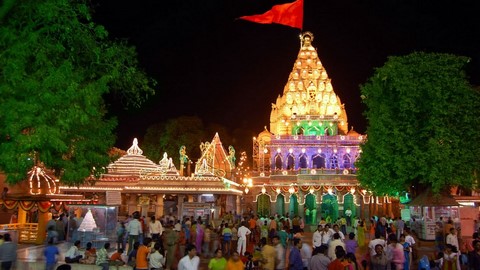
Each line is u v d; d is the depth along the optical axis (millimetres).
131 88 20844
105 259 20609
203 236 29484
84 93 17469
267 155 79250
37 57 16031
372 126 40031
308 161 75125
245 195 72938
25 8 16062
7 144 15680
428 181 36156
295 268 17094
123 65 20297
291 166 76312
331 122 82062
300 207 69188
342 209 68188
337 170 69062
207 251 29438
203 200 53594
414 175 36094
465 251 23359
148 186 50688
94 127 22125
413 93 35719
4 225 31906
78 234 29406
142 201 53688
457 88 35531
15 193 32219
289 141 75250
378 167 38156
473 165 35688
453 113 34938
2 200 32938
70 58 18156
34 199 31750
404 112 36281
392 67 37594
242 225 28766
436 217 39844
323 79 88875
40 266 21391
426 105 35875
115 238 29625
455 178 34844
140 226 27469
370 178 40469
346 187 68625
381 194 40625
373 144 38812
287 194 71125
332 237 20719
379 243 19000
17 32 15953
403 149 36031
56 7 16359
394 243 18859
